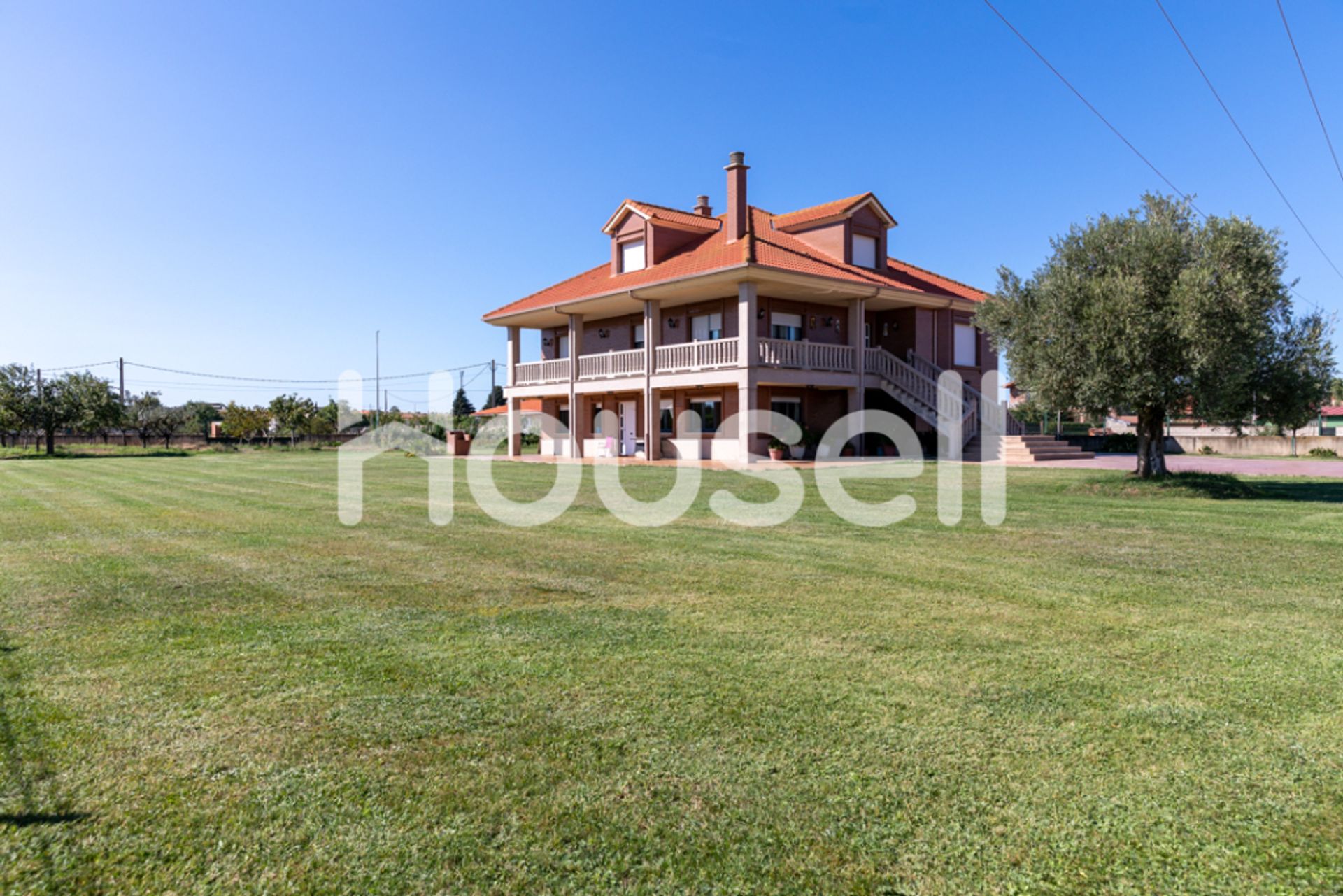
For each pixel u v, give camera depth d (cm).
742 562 782
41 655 491
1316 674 444
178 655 491
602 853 279
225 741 366
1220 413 1358
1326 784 321
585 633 536
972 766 338
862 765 340
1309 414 1391
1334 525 974
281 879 265
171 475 2159
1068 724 379
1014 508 1183
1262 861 271
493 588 676
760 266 2144
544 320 3112
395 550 874
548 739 367
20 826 295
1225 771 332
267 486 1744
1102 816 299
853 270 2577
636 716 393
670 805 309
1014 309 1508
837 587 670
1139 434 1539
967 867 270
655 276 2464
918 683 435
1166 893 256
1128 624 548
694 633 534
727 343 2311
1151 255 1327
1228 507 1158
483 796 316
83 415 3819
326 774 334
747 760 345
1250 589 646
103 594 664
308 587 687
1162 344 1312
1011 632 530
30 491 1669
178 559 828
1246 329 1247
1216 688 424
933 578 699
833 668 460
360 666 470
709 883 262
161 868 271
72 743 364
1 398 3544
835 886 260
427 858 276
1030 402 1515
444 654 491
